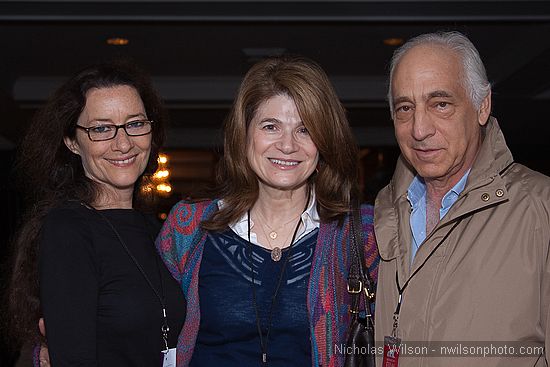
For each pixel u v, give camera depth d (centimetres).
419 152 223
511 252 210
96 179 252
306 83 236
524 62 739
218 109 1059
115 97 246
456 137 219
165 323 242
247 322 239
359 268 242
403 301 223
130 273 241
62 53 825
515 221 211
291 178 241
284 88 238
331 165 246
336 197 253
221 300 242
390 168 1276
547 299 208
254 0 574
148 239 256
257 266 244
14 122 1050
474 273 212
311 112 235
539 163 1299
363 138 1255
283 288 241
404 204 237
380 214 241
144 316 238
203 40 766
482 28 711
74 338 225
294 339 240
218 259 247
